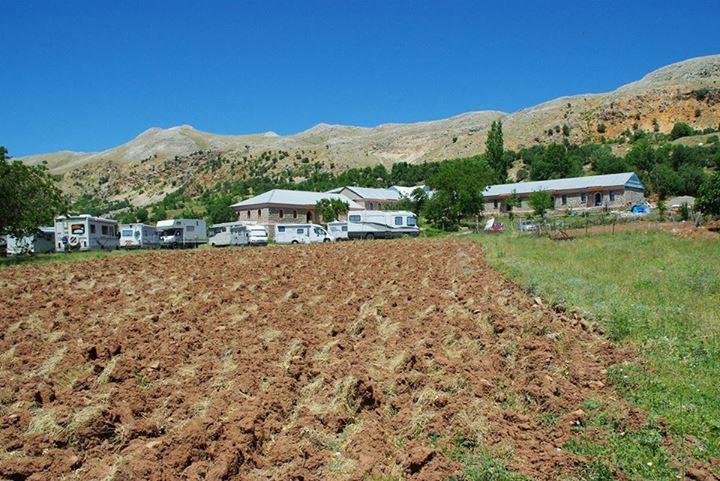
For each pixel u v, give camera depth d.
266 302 15.75
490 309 13.02
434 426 6.96
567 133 151.38
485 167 90.88
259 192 119.69
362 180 120.31
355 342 11.32
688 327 11.04
